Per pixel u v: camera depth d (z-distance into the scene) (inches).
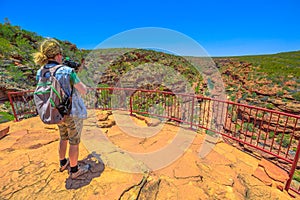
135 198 80.1
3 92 403.5
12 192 80.0
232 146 150.6
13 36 803.4
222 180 100.2
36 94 68.4
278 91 1331.2
